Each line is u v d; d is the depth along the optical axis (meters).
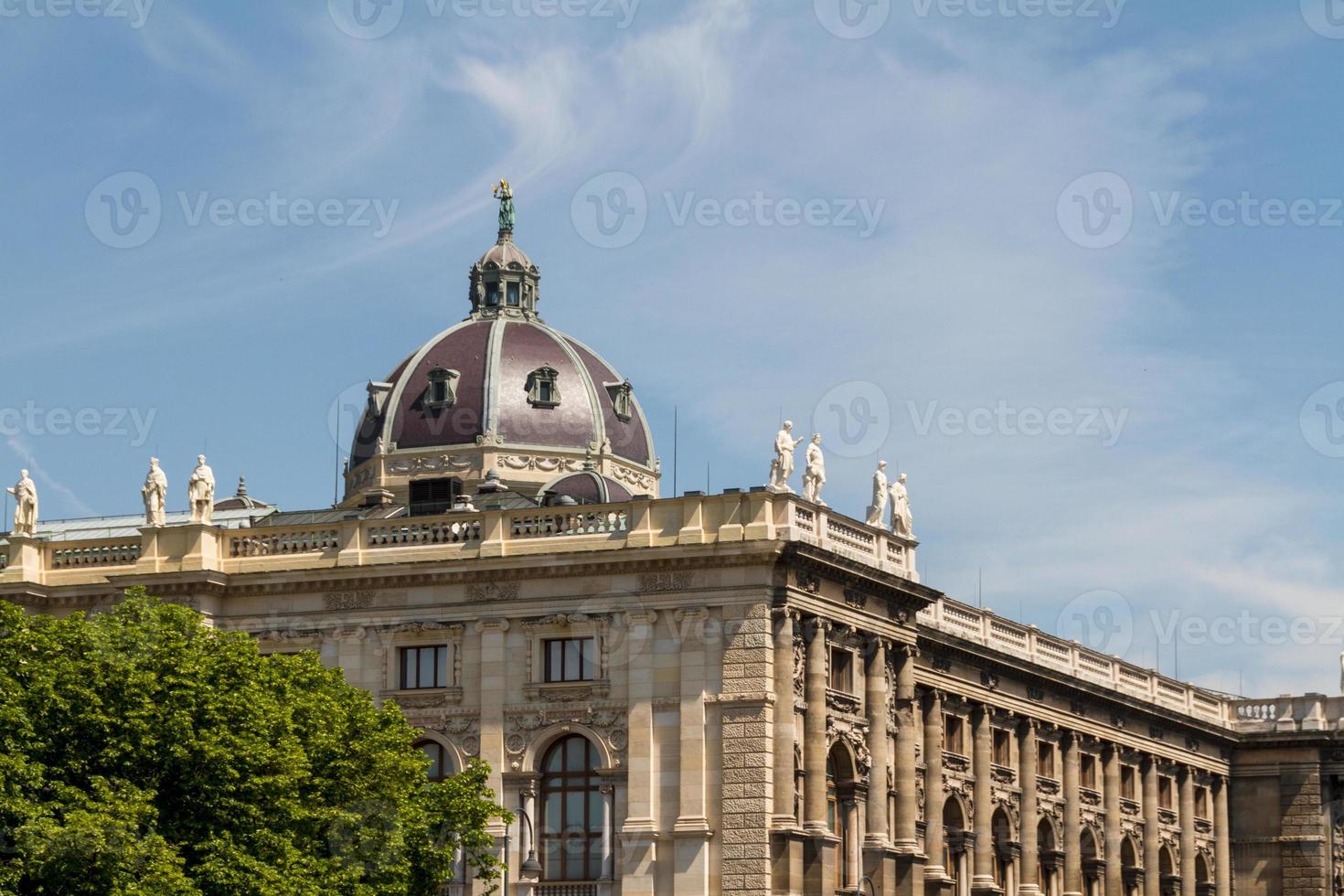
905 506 111.69
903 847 108.25
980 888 121.56
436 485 122.75
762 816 97.75
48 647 81.50
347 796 87.06
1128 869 138.12
